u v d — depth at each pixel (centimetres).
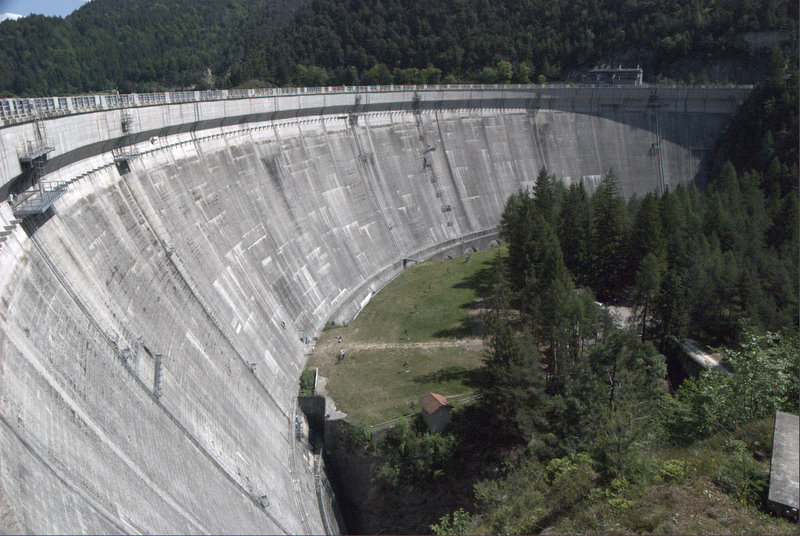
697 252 7712
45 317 3341
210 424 4506
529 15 16962
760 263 7650
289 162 8181
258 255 6831
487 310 7794
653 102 13675
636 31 15962
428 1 17200
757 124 12719
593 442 4188
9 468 2308
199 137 6606
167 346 4547
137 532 2875
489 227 11669
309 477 5444
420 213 10562
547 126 13250
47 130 3981
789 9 14800
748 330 6147
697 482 3131
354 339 7375
